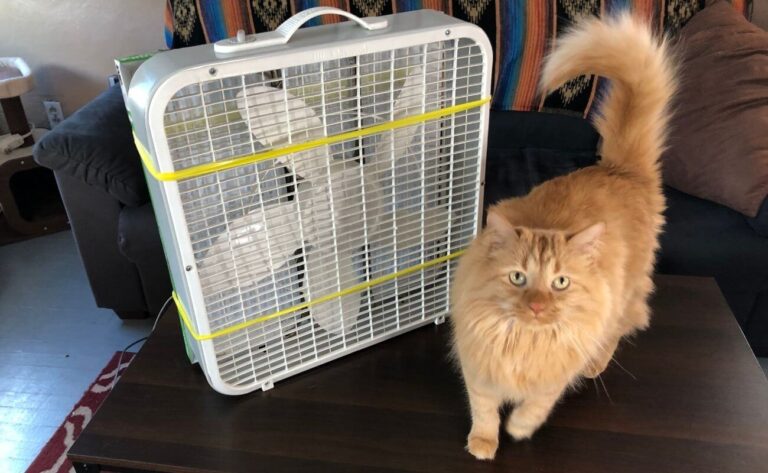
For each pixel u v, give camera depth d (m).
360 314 1.10
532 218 0.99
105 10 2.31
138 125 0.81
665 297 1.24
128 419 1.00
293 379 1.08
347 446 0.95
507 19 1.81
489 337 0.87
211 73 0.75
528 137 1.92
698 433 0.95
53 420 1.55
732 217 1.50
